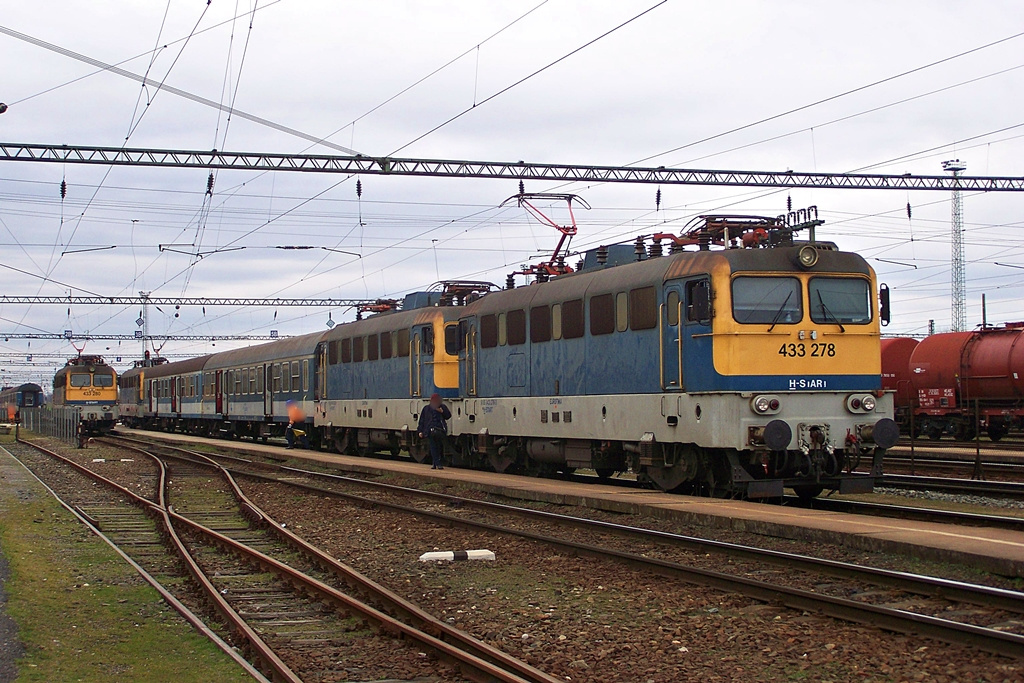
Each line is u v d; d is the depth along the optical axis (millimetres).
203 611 10664
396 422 30312
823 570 11109
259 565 13273
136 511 20141
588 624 9703
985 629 8086
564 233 24719
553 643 9062
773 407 16719
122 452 40406
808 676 7836
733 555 12367
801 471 16891
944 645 8281
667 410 17984
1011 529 13828
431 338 28062
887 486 21391
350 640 9375
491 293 25766
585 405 20688
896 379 39312
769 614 9711
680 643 8867
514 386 23781
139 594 11289
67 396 58719
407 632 9125
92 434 59875
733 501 16500
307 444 39656
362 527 16984
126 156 26312
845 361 17203
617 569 12062
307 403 38312
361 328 33500
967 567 10891
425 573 12531
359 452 35094
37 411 65375
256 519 17844
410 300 31516
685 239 19344
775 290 17047
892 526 13086
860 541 12305
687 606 10188
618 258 21172
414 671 8328
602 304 20078
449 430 27266
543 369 22422
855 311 17391
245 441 48906
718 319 16781
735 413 16609
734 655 8453
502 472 25312
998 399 35656
